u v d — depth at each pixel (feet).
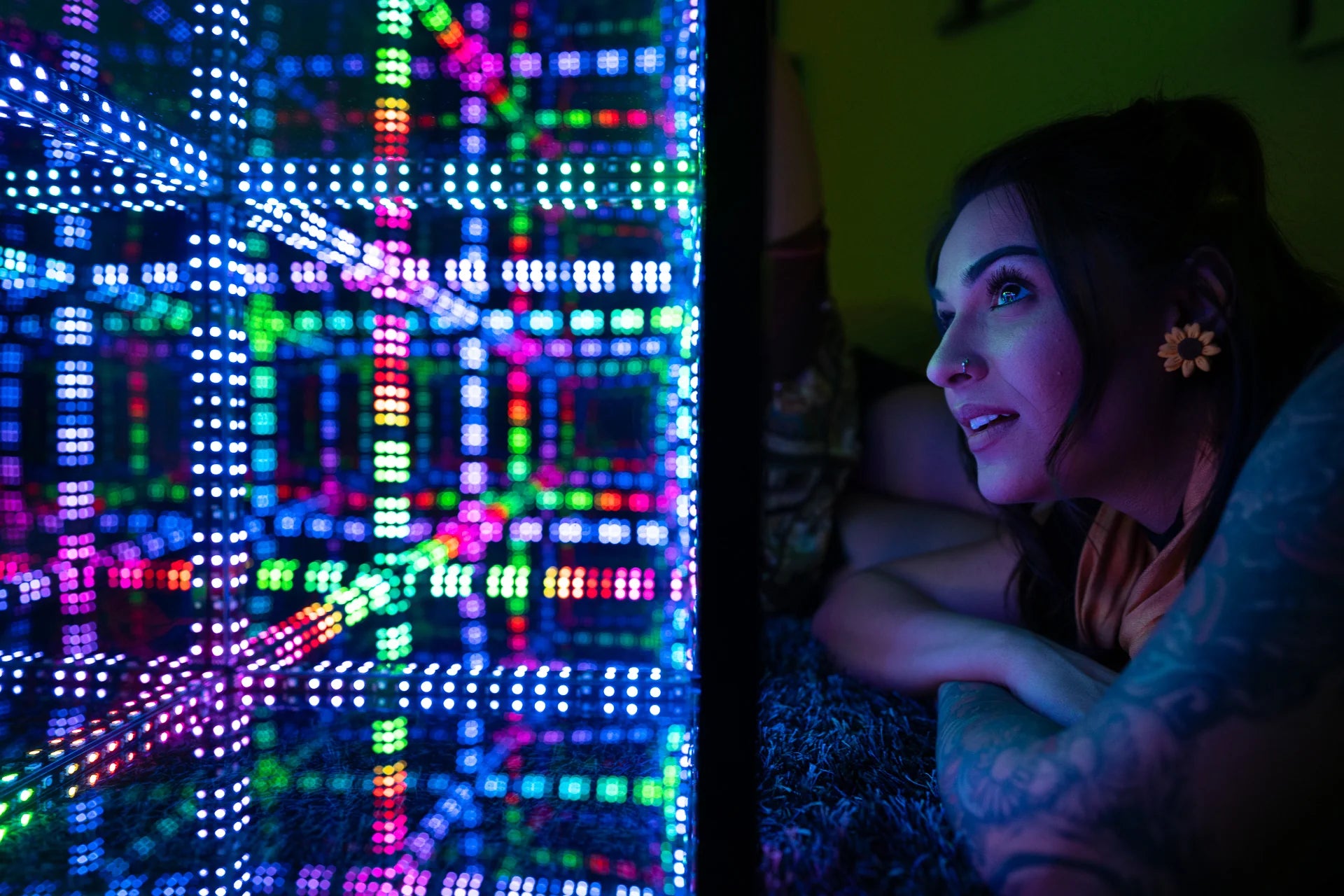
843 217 5.85
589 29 3.87
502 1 4.00
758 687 1.50
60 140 2.34
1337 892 1.33
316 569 4.55
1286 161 4.06
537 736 2.58
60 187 2.76
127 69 2.80
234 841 1.93
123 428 5.19
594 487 5.85
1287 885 1.33
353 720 2.71
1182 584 2.24
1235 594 1.42
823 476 4.02
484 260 5.08
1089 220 2.06
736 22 1.54
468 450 6.11
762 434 1.52
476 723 2.68
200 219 2.79
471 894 1.72
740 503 1.52
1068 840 1.42
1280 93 4.11
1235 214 2.04
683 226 2.65
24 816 2.04
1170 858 1.33
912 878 1.62
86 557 4.33
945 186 5.44
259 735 2.56
